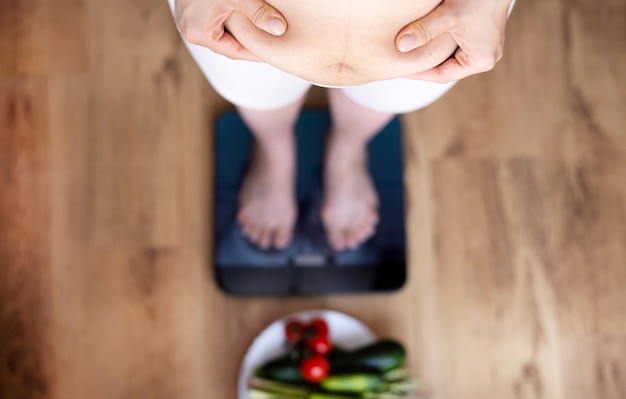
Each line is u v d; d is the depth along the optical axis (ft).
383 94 3.80
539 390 5.00
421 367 5.02
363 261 5.03
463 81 5.25
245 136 5.12
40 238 5.05
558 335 5.05
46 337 4.97
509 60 5.28
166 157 5.14
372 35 2.90
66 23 5.19
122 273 5.04
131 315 5.00
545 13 5.31
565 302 5.08
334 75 3.31
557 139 5.22
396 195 5.09
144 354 4.98
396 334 5.05
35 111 5.13
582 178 5.19
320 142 5.11
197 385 4.97
